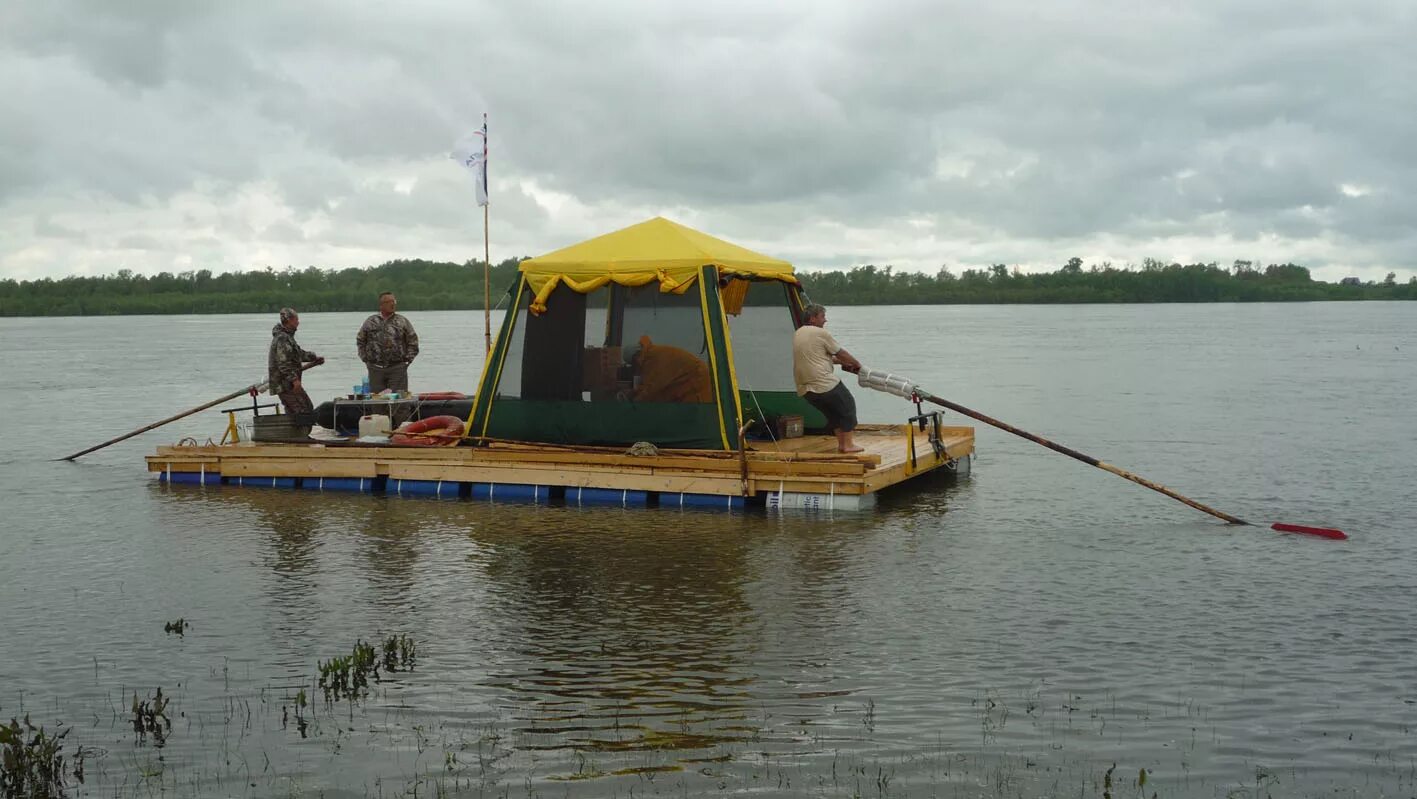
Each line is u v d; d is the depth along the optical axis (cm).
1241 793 627
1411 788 631
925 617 930
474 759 675
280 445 1611
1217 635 883
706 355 1455
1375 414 2495
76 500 1488
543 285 1519
